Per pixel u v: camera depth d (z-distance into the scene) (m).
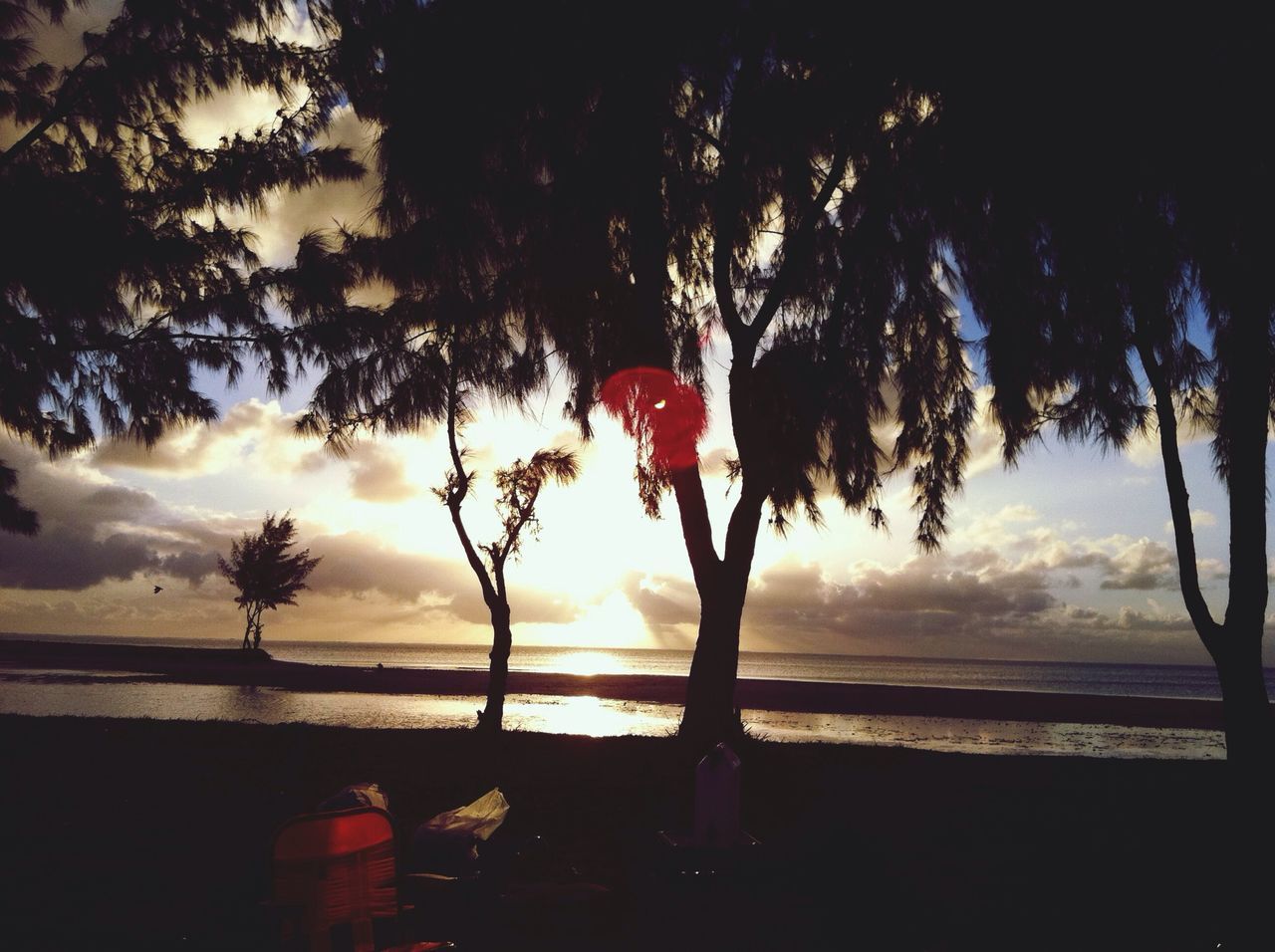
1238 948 4.47
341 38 9.92
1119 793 8.97
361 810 3.51
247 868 5.58
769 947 4.35
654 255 10.62
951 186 9.38
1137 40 7.68
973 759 11.54
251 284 9.89
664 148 10.51
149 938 4.33
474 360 12.05
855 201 11.05
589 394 11.27
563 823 6.90
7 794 7.82
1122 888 5.46
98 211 8.91
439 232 9.86
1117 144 7.95
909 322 11.89
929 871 5.77
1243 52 7.39
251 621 49.12
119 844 6.16
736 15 9.62
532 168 10.19
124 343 9.65
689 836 5.31
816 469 11.41
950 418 12.38
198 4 9.52
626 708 26.73
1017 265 9.45
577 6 9.57
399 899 3.54
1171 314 9.45
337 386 11.36
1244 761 7.64
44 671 36.72
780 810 7.59
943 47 8.70
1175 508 8.53
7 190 8.45
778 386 10.67
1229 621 8.01
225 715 20.23
